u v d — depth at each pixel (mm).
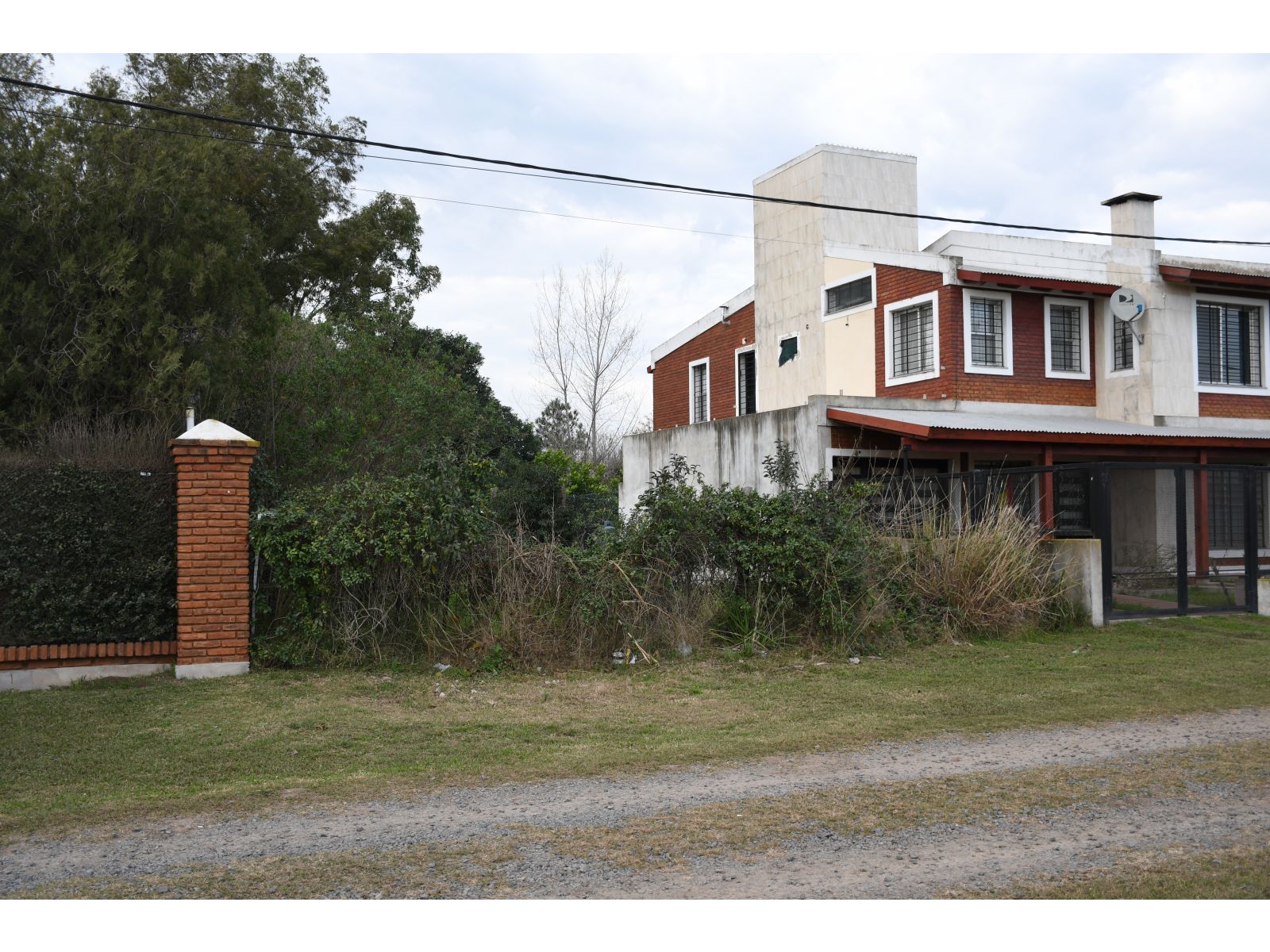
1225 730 7938
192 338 13188
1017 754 7219
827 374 22891
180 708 8844
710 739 7758
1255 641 12484
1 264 12258
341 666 10617
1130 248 21641
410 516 11102
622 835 5414
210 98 27094
